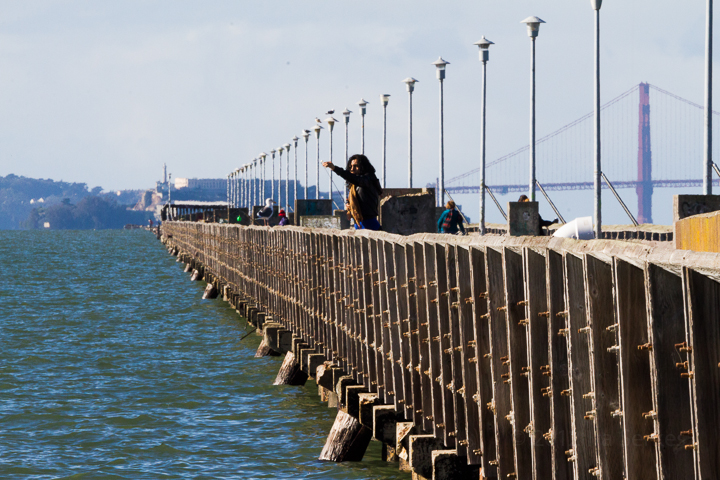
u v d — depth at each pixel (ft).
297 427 140.36
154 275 535.19
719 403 36.73
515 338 59.98
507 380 62.34
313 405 156.56
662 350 39.81
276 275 201.36
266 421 145.28
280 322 193.47
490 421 67.46
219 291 371.15
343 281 124.57
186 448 129.39
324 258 139.33
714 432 36.63
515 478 62.39
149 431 140.15
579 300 50.21
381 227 134.10
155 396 167.53
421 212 134.51
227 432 138.62
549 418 56.08
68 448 130.72
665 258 38.45
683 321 40.04
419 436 83.51
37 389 175.22
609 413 46.70
